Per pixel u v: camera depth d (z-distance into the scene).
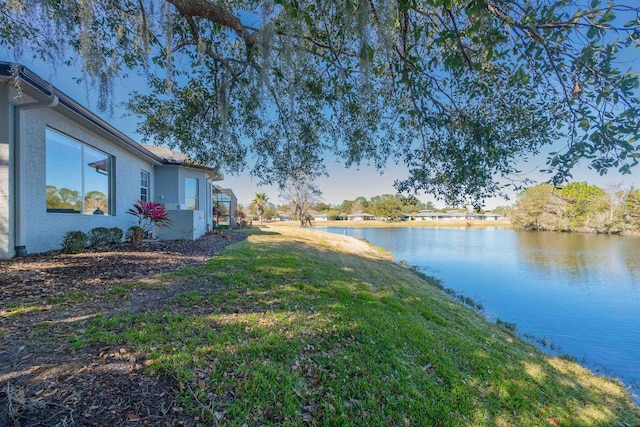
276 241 11.45
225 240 10.16
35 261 5.07
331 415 2.25
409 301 6.12
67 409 1.78
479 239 31.19
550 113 2.50
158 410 1.90
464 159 2.59
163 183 11.96
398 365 3.18
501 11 2.12
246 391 2.24
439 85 2.99
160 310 3.41
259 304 4.04
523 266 16.56
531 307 9.82
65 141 6.68
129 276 4.62
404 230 45.69
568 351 6.58
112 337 2.66
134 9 3.14
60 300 3.46
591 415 3.53
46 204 6.11
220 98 4.00
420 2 2.48
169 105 4.57
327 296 4.88
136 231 7.46
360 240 25.08
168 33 3.18
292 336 3.24
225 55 4.30
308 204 32.41
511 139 2.76
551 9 1.97
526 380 3.83
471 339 4.86
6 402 1.77
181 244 8.24
